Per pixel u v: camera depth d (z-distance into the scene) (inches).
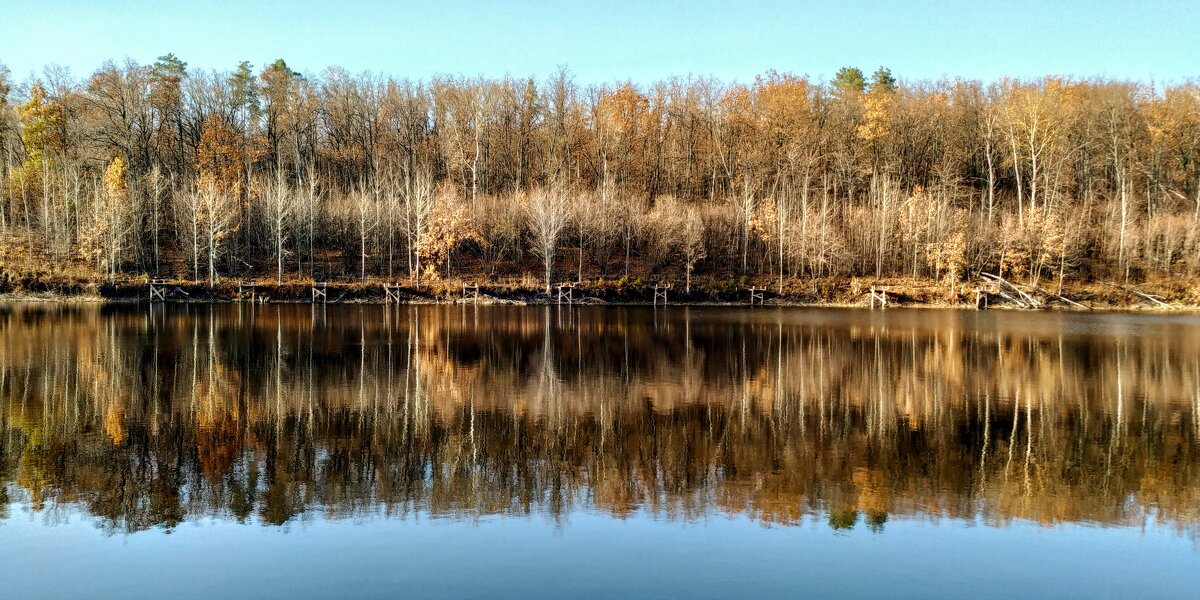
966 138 4050.2
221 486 704.4
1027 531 625.3
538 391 1149.1
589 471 764.0
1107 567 560.4
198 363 1334.9
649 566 547.8
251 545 577.0
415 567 541.3
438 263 3038.9
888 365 1429.6
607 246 3154.5
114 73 3265.3
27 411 969.5
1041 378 1301.7
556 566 544.7
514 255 3260.3
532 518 636.1
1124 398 1138.7
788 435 910.4
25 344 1531.7
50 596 498.3
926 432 931.3
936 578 537.6
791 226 3176.7
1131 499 703.1
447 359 1429.6
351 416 971.3
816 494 704.4
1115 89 4050.2
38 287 2642.7
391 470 757.9
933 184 3686.0
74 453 796.0
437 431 906.1
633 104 4249.5
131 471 742.5
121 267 2866.6
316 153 3907.5
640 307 2797.7
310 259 3110.2
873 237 3238.2
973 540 605.3
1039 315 2564.0
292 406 1020.5
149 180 3075.8
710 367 1386.6
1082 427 963.3
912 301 2977.4
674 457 815.7
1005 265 3063.5
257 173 3617.1
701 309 2726.4
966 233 3112.7
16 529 602.9
